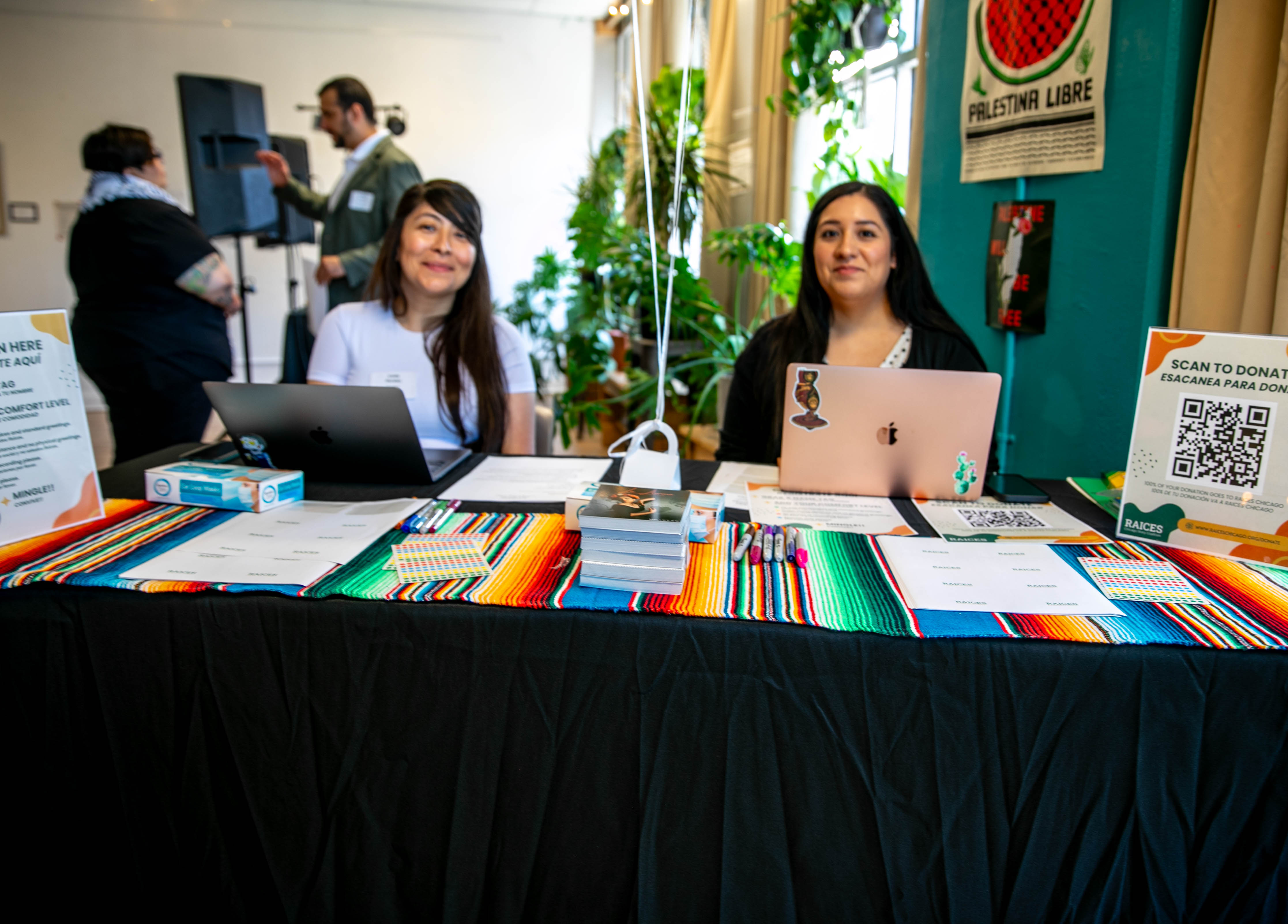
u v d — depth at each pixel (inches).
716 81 170.4
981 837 36.9
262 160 210.4
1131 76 69.7
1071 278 78.2
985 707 35.9
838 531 47.9
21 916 42.6
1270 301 59.8
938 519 50.2
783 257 121.3
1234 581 41.1
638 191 170.2
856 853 37.7
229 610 38.3
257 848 40.9
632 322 167.6
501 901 39.6
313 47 225.0
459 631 37.5
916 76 104.7
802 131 140.3
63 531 46.6
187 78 206.1
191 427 134.0
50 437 45.7
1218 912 37.5
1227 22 61.4
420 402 78.4
